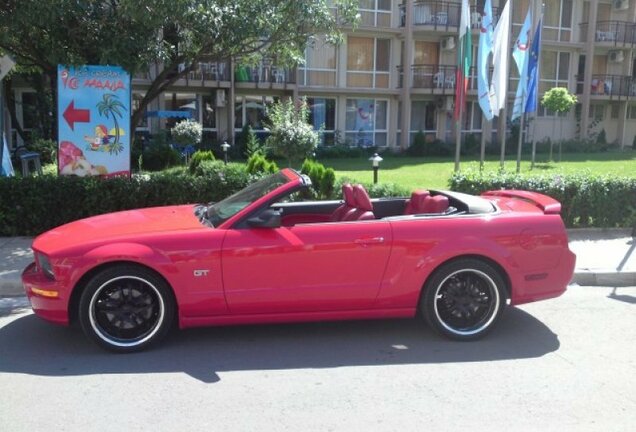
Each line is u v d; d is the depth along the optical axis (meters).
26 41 9.93
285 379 4.36
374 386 4.25
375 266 4.98
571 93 34.06
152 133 24.88
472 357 4.82
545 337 5.31
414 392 4.15
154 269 4.71
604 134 34.75
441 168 21.72
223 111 27.14
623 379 4.41
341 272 4.95
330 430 3.60
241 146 25.30
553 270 5.24
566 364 4.69
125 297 4.78
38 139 19.27
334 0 11.62
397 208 6.20
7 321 5.62
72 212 8.87
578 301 6.47
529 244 5.15
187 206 6.05
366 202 5.51
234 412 3.83
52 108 21.45
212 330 5.39
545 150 32.38
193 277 4.76
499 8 30.86
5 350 4.89
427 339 5.21
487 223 5.14
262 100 27.73
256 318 4.96
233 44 10.50
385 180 16.98
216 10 9.77
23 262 7.24
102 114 9.68
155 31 9.98
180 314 4.82
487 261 5.12
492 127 32.50
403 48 29.77
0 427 3.62
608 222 10.09
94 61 9.77
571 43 32.97
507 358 4.80
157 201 9.20
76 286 4.72
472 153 30.08
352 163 24.41
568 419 3.77
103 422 3.69
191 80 25.34
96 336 4.74
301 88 28.22
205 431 3.58
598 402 4.02
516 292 5.18
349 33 28.70
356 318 5.12
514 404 3.97
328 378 4.38
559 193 9.88
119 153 9.82
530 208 5.55
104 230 5.03
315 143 13.63
